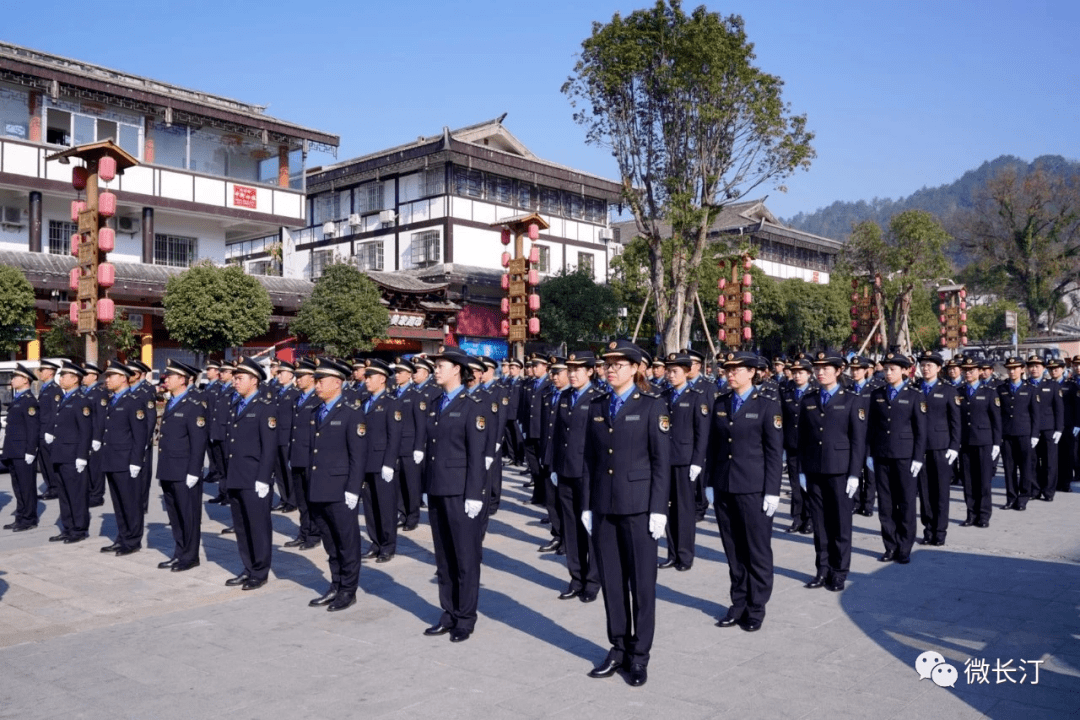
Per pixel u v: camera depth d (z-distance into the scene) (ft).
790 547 32.42
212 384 44.32
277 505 42.70
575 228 130.52
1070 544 32.27
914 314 145.38
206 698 17.03
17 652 20.03
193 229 92.32
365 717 15.99
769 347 148.56
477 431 21.01
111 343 66.33
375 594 25.46
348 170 122.62
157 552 31.55
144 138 85.40
